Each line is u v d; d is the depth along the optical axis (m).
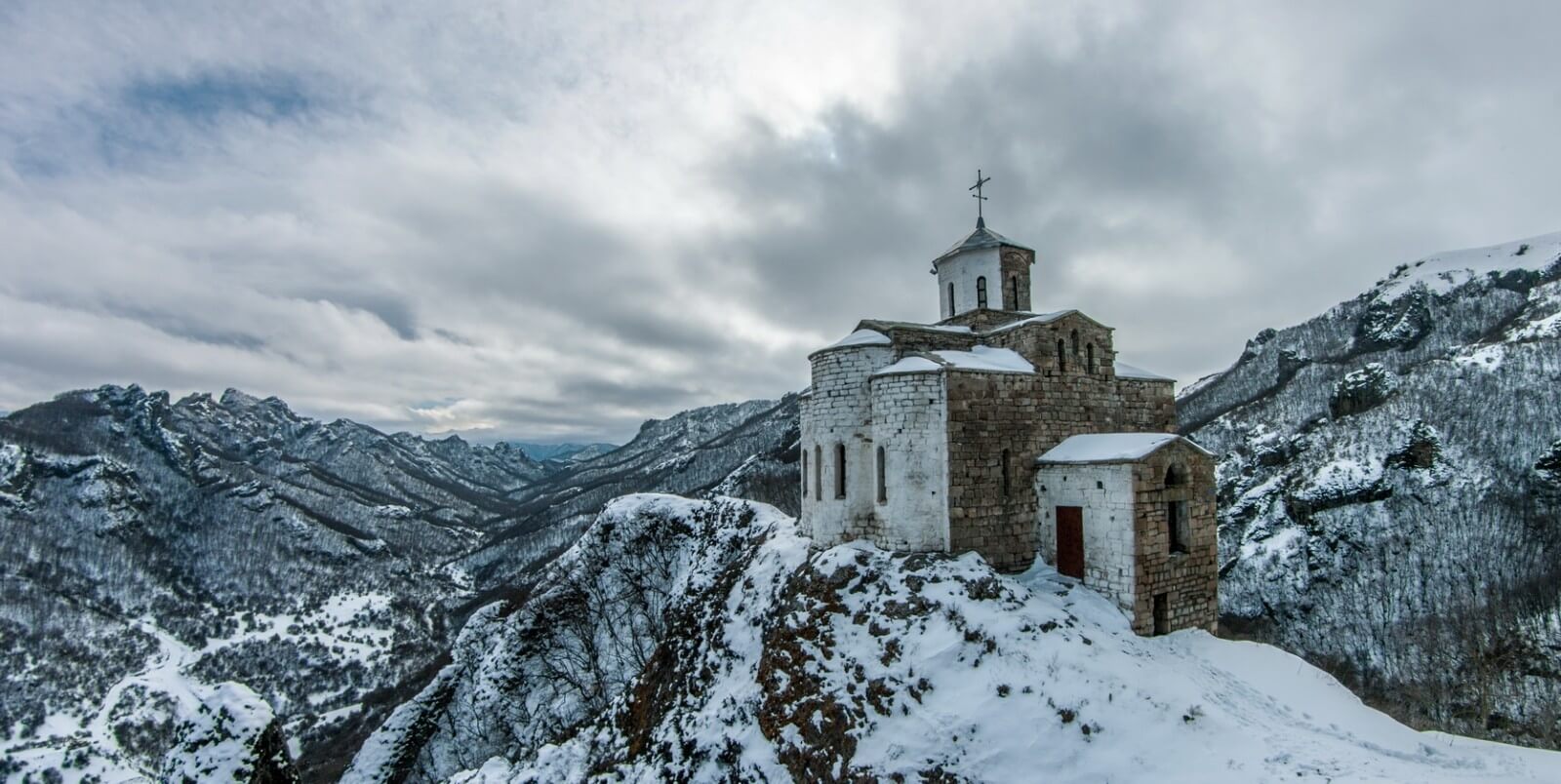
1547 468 73.81
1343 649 57.91
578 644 50.56
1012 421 31.31
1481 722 35.84
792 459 125.12
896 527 30.27
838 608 27.67
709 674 30.80
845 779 21.41
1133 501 26.64
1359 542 73.75
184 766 19.34
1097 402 34.16
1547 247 189.12
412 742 52.75
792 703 24.92
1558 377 88.56
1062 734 20.36
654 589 51.50
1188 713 20.55
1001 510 30.53
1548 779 17.34
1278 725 20.62
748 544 45.44
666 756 27.20
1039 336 32.75
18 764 103.81
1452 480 77.88
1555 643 46.06
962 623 24.89
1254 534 84.94
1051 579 29.12
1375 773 17.23
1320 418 113.50
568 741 33.91
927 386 30.23
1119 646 24.41
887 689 23.38
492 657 52.38
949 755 20.64
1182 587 27.64
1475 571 64.44
